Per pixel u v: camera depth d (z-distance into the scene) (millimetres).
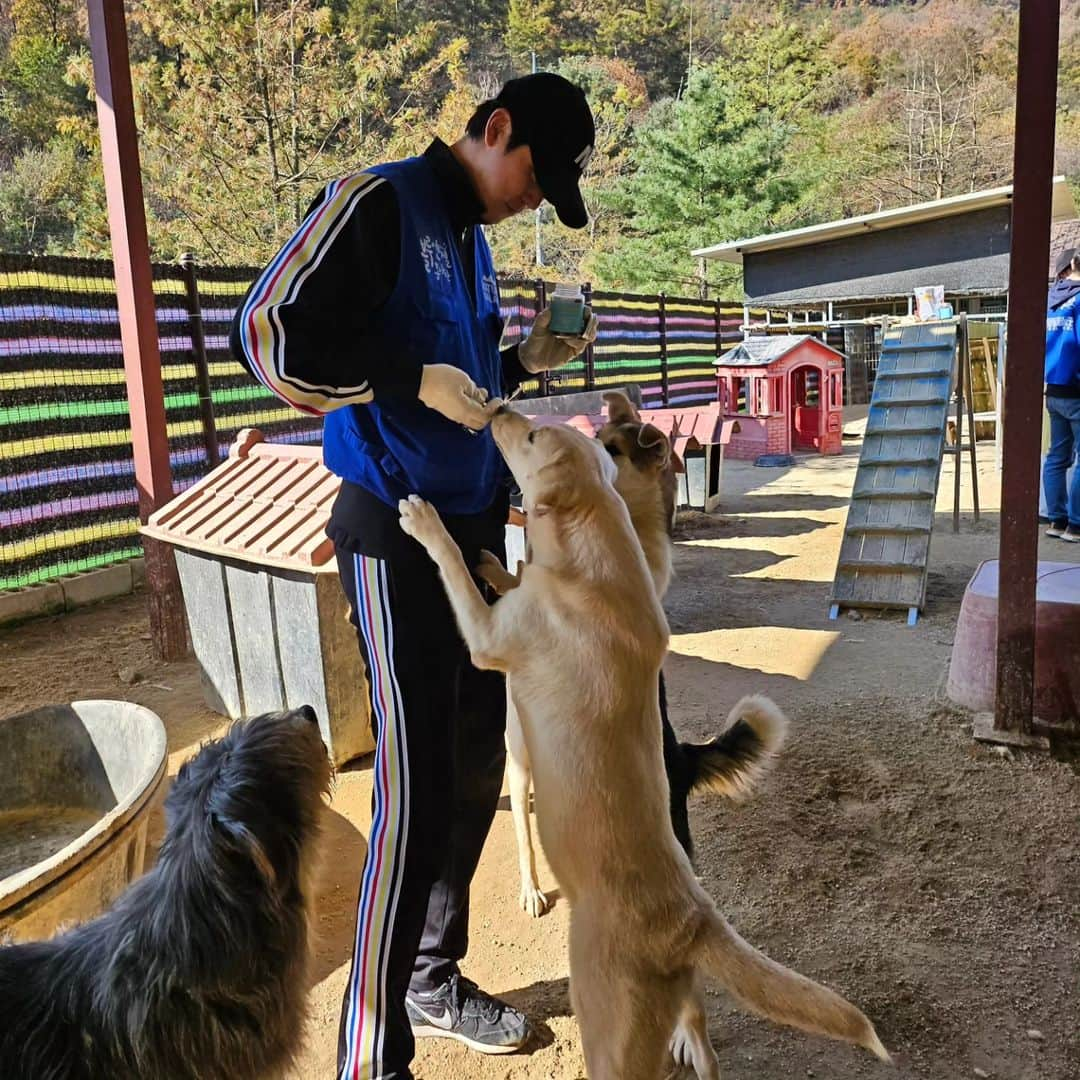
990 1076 2402
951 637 5684
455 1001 2561
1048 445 8336
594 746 1970
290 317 1815
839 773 3967
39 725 3295
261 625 4332
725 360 13867
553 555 2090
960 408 8398
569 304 2576
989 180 37406
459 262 2219
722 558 8039
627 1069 1895
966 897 3146
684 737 4355
